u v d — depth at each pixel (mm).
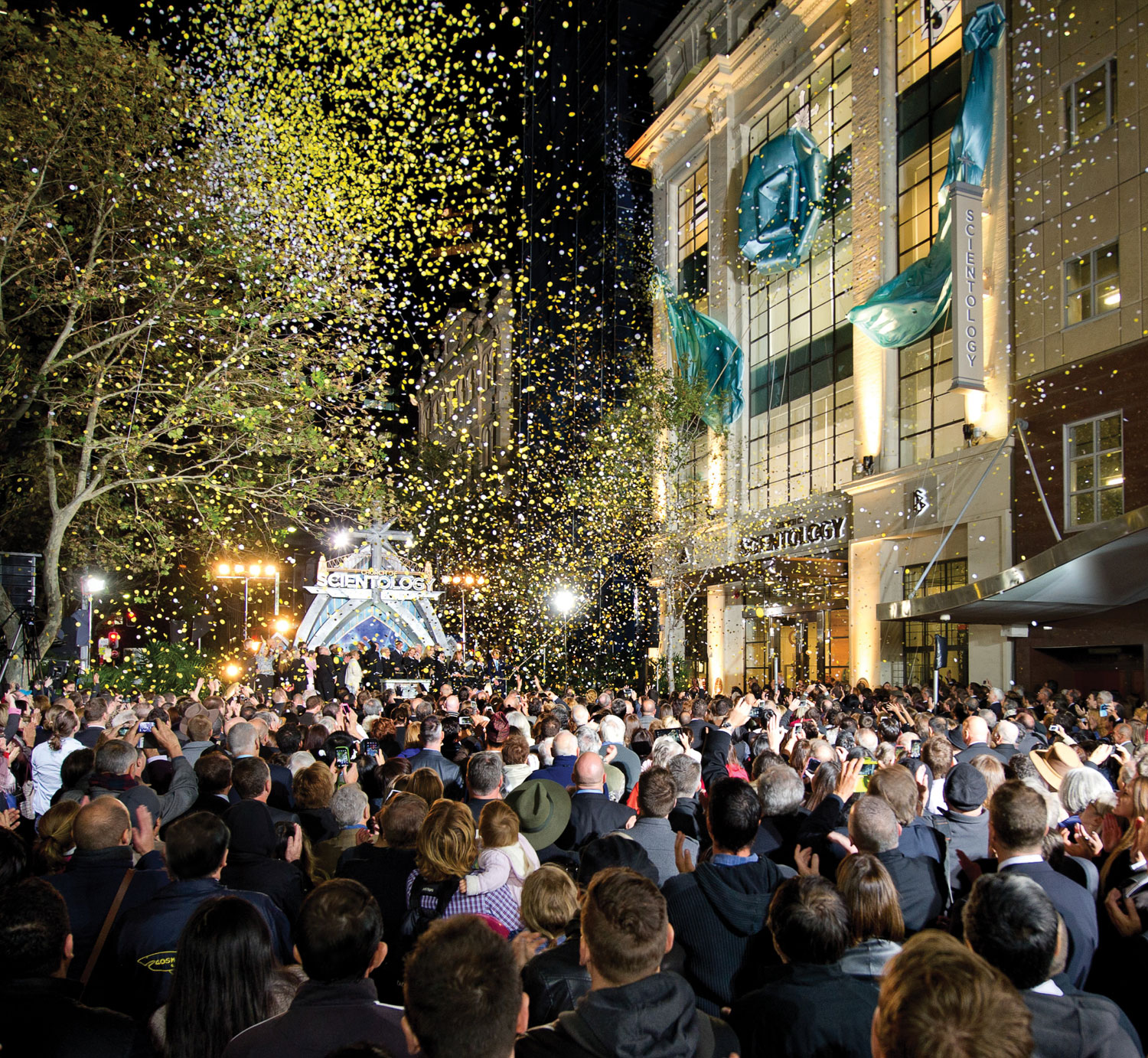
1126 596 16375
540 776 7109
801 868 4793
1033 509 22062
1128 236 19859
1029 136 22453
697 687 32562
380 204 19062
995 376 23250
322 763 6297
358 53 17219
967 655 24750
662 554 36250
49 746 8320
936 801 6410
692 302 39594
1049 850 4512
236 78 17750
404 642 31609
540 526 38125
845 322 30688
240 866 4828
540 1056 2426
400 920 4727
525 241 54000
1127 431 19750
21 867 4047
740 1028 2975
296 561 33406
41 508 22078
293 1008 2746
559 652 34531
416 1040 2146
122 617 27984
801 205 32312
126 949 3674
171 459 22500
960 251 23250
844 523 28875
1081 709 14375
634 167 46594
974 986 1807
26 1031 2713
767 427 34719
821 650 32062
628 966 2557
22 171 18062
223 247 18203
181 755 7105
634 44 47406
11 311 19984
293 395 18500
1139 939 3824
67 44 18312
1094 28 20750
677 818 5762
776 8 33500
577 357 46906
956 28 25969
